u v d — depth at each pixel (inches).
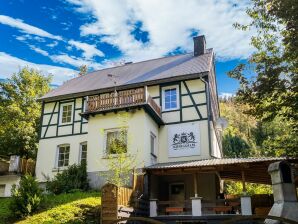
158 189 639.1
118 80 815.1
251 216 158.1
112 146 617.9
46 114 837.8
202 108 686.5
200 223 524.7
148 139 624.4
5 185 757.3
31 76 1141.7
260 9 528.1
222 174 647.1
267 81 510.0
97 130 645.9
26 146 981.2
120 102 639.8
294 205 230.7
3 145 986.1
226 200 501.7
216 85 917.2
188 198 644.1
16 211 448.1
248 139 1713.8
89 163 630.5
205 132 668.1
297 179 486.0
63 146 793.6
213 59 864.3
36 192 475.2
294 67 504.1
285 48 506.6
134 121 622.2
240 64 556.1
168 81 721.0
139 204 503.2
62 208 459.2
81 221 428.5
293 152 541.0
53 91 889.5
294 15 440.1
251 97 537.6
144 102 612.4
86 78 940.6
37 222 410.3
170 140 690.2
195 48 842.8
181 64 792.3
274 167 246.2
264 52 551.2
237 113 2566.4
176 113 705.0
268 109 524.4
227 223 159.2
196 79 711.1
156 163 661.3
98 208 470.0
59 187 621.3
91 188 612.1
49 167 775.7
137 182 516.1
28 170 794.2
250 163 488.4
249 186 917.8
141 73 818.2
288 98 499.8
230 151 1515.7
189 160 655.8
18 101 1097.4
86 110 663.1
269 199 604.7
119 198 427.8
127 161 591.8
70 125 797.9
